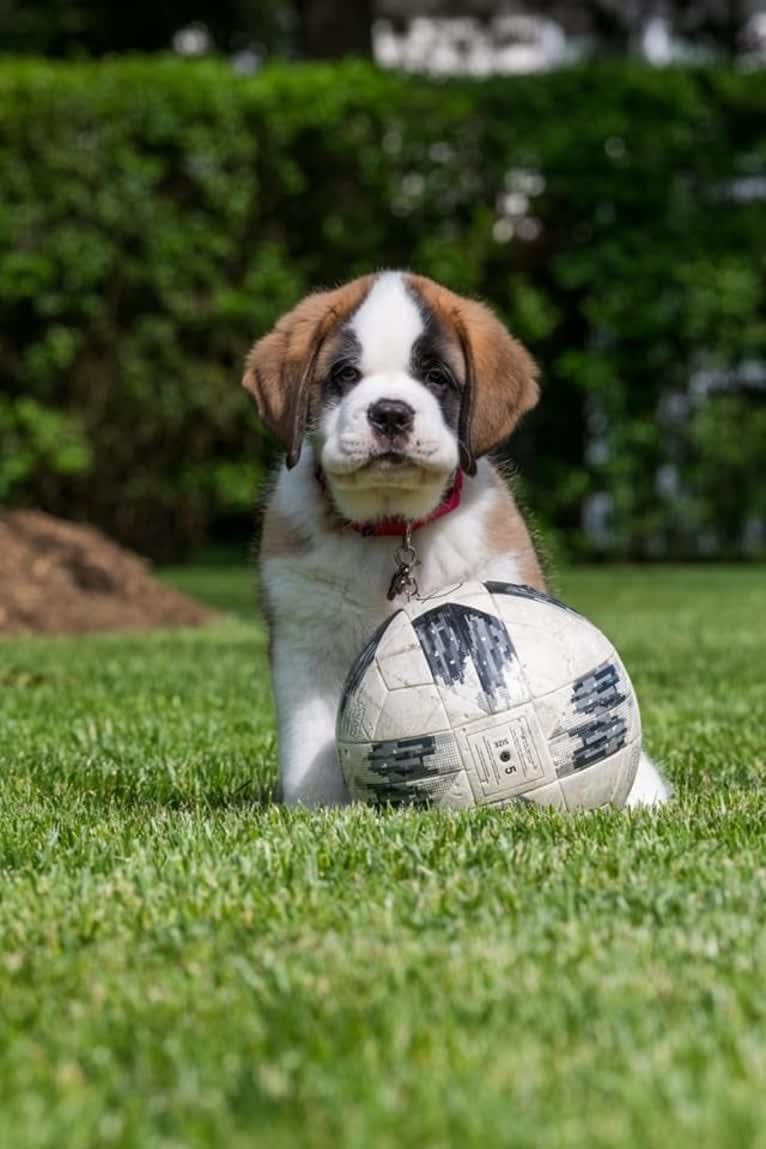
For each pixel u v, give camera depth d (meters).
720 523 21.77
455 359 6.07
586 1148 2.81
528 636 5.32
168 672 10.61
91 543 15.15
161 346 20.19
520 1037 3.30
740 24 33.38
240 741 7.72
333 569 5.86
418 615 5.39
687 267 20.73
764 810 5.66
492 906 4.24
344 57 27.62
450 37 36.72
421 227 20.69
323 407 6.00
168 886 4.54
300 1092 3.06
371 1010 3.47
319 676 6.01
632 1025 3.37
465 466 6.02
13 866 5.02
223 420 20.44
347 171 20.55
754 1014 3.45
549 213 20.88
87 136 19.80
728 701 9.09
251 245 20.50
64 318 20.06
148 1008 3.54
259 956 3.88
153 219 19.95
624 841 4.94
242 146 20.06
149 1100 3.06
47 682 10.22
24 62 20.23
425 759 5.24
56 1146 2.87
